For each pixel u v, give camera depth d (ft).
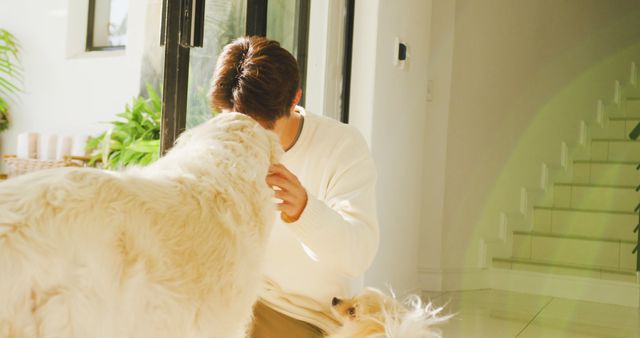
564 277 15.93
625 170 19.79
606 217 17.92
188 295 3.19
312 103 10.22
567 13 20.65
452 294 15.16
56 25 24.82
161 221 3.13
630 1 23.59
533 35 18.86
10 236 2.60
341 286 5.50
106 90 23.59
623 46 23.34
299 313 5.30
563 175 20.48
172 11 6.45
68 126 24.57
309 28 9.84
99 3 24.75
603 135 22.26
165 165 3.53
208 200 3.41
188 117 6.66
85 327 2.76
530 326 12.16
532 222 18.97
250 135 3.87
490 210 17.22
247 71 4.37
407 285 14.05
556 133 20.25
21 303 2.60
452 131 15.84
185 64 6.55
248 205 3.64
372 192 5.20
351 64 11.32
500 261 16.97
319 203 4.26
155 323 3.03
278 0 8.81
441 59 15.43
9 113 25.73
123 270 2.92
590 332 11.85
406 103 13.01
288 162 5.36
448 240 15.83
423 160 15.47
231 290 3.46
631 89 23.44
